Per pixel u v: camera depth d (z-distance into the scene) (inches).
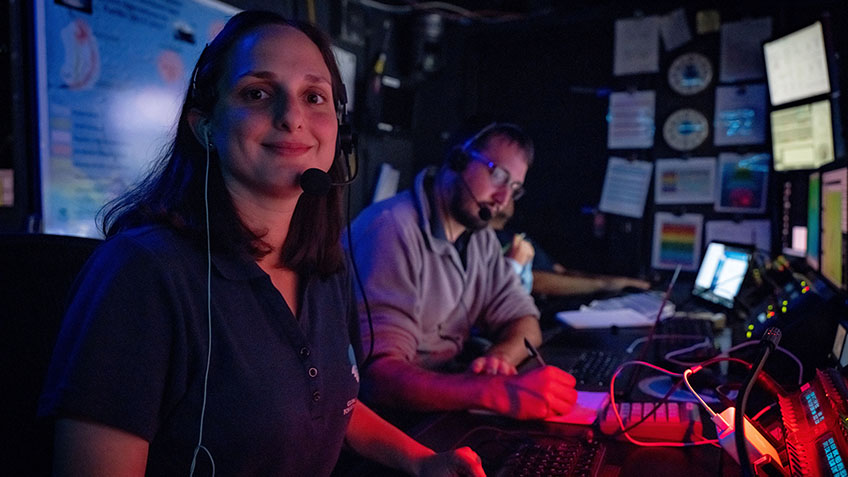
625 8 132.7
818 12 117.5
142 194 35.1
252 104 31.8
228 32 33.6
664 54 130.4
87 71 76.4
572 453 40.1
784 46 105.3
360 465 41.8
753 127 123.7
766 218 123.3
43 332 38.1
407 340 60.0
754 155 124.0
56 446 27.1
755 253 89.8
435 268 67.9
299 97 32.6
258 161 31.6
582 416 49.6
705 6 126.6
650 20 130.8
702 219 128.8
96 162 78.2
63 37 73.4
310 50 33.7
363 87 128.3
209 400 30.2
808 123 100.7
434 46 134.0
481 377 51.2
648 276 133.1
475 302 76.6
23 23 70.1
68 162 74.9
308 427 33.2
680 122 129.6
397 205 67.9
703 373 56.6
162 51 86.4
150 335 28.4
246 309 32.3
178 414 30.1
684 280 129.7
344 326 38.7
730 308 89.0
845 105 111.3
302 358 33.5
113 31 79.4
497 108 147.8
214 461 30.4
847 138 106.0
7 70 68.8
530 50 143.5
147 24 84.0
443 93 146.8
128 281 28.5
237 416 30.4
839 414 31.5
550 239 144.0
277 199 33.9
